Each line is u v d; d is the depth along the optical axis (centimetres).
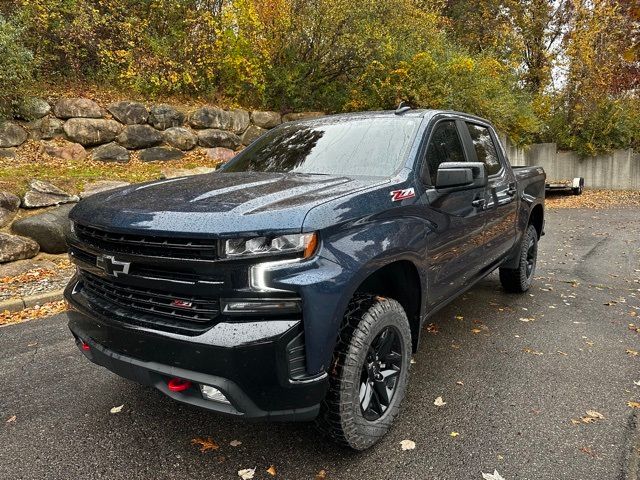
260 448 257
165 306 216
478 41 2041
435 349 390
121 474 237
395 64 1245
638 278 618
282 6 1127
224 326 200
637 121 1766
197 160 1007
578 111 1777
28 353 387
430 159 315
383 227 248
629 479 231
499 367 356
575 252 778
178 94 1091
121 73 1009
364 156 313
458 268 342
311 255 208
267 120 1165
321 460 246
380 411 261
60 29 948
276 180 274
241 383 200
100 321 233
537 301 521
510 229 451
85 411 298
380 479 232
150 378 221
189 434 271
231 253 197
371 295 257
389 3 1233
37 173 739
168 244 205
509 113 1521
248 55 1129
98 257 232
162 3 1034
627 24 1602
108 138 921
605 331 431
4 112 816
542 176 563
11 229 628
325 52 1202
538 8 1894
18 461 248
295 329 203
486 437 266
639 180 1753
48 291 535
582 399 309
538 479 231
